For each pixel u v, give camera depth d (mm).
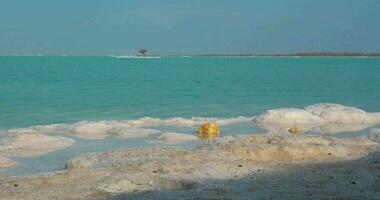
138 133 29188
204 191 14438
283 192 14273
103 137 28406
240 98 51938
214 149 20750
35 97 49719
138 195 14250
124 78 84875
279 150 20016
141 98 51094
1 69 114938
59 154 23438
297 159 19578
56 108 41812
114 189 15391
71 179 16719
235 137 23797
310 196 13742
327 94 56156
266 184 15375
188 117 37812
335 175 16531
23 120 34969
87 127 30219
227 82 75125
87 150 24438
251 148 20250
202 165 17984
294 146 20516
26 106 42656
